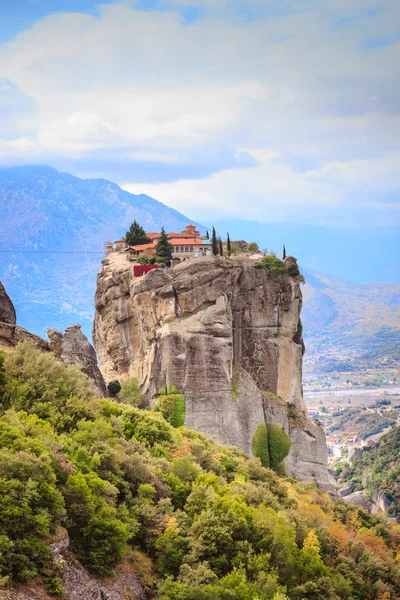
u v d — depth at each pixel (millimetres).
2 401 131375
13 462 105250
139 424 159875
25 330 154375
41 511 103438
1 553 97938
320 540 155500
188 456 157375
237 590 117125
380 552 166875
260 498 152125
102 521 112000
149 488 129250
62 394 138875
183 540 123188
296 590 133125
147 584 116188
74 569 107000
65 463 115250
